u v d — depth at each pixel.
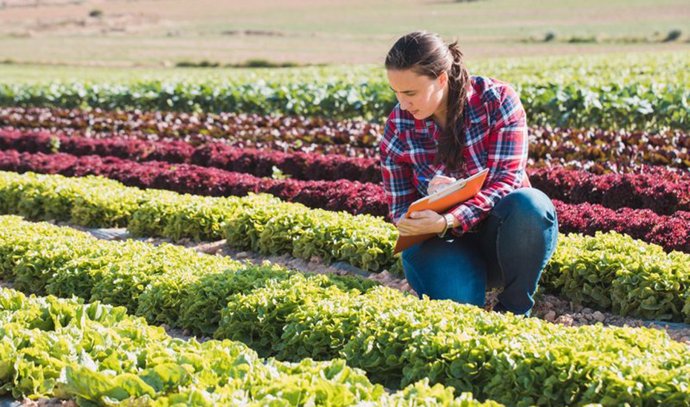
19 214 12.08
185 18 84.69
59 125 21.34
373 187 11.46
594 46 48.47
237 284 6.96
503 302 6.66
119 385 4.82
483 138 6.48
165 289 7.21
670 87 19.17
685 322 6.99
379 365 5.65
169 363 4.94
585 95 18.39
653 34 51.62
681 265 7.14
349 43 58.69
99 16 84.81
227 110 24.09
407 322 5.67
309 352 6.04
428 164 6.68
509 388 5.12
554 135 15.22
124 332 5.61
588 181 11.09
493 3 82.12
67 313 6.08
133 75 38.38
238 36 65.81
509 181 6.43
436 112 6.42
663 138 14.52
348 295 6.37
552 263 7.59
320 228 9.03
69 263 8.04
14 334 5.62
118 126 20.53
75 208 11.45
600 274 7.38
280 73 32.34
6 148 18.25
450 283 6.49
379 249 8.48
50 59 50.84
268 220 9.59
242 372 4.84
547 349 5.09
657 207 10.39
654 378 4.71
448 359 5.34
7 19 84.38
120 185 12.53
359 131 17.44
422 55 5.93
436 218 6.19
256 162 14.80
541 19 67.56
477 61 34.31
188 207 10.42
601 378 4.82
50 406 5.19
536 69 29.02
